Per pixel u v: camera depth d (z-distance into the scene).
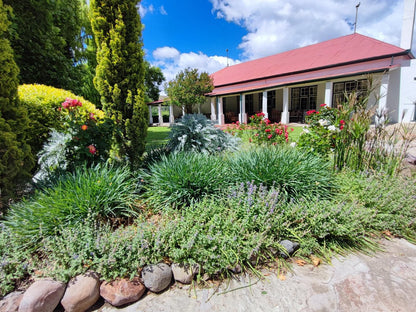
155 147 4.79
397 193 2.63
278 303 1.56
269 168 2.72
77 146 2.97
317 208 2.26
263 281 1.77
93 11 3.13
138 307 1.56
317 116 4.85
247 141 6.55
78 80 7.65
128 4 3.27
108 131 3.10
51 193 2.18
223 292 1.67
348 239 2.21
